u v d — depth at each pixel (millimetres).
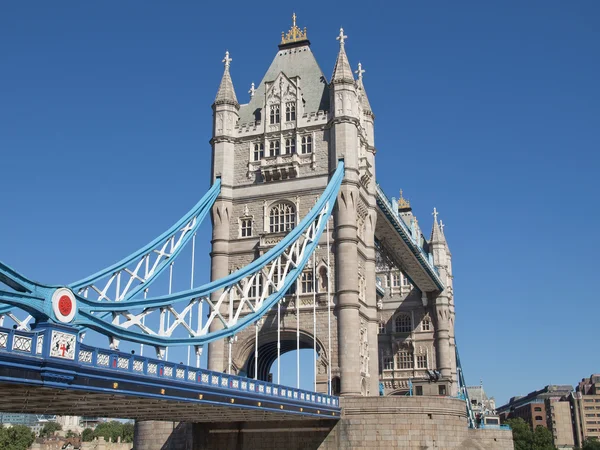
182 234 60094
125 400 35562
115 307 35656
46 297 27828
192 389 37281
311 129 70250
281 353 72812
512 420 156750
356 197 67000
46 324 27594
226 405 40625
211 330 66688
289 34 78625
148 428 61969
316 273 65812
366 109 76000
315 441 58281
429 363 107250
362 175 70000
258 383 44781
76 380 28938
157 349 38938
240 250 69062
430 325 109000
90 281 45656
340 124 68438
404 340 109375
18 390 29984
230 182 71188
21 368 26250
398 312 111438
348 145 67750
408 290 112250
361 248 69625
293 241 58031
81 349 29438
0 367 25406
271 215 69500
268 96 73000
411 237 92125
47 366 27109
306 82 74250
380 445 57375
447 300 110188
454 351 113688
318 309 64750
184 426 60781
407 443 57344
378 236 88625
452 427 59281
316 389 62562
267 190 69938
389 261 99438
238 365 65625
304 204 68250
